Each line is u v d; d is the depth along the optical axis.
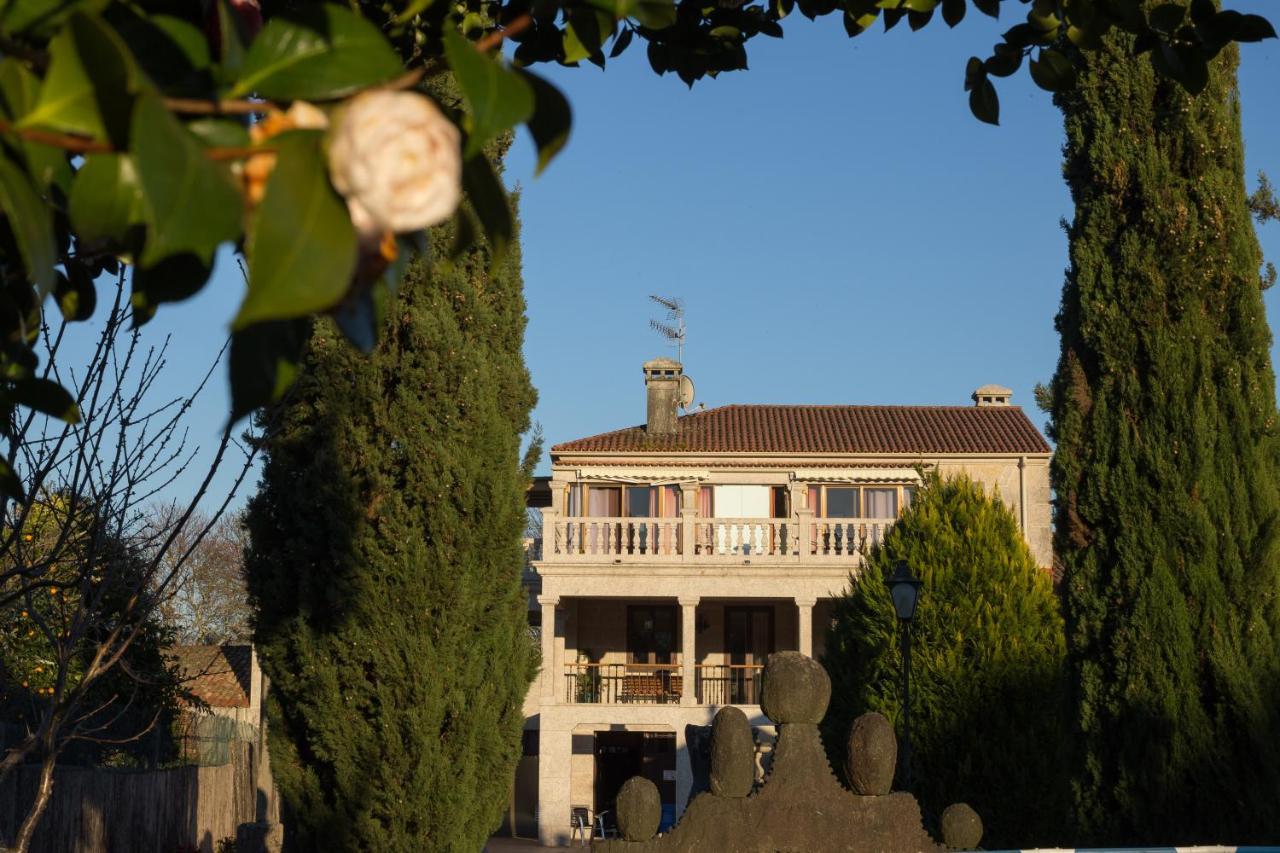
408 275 10.77
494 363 11.18
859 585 16.44
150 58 1.59
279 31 1.61
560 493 33.91
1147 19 4.06
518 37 4.30
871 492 33.69
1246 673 11.52
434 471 10.65
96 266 3.72
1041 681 14.65
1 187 1.49
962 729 14.58
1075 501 12.49
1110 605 12.14
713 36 4.73
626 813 8.27
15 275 2.02
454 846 10.41
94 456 6.18
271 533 10.80
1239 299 12.25
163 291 1.72
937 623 15.00
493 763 10.84
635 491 34.06
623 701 32.41
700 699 32.94
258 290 1.37
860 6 4.21
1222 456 11.99
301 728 10.68
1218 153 12.46
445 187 1.43
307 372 10.65
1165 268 12.33
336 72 1.60
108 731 18.94
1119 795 11.70
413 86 1.74
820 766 8.46
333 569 10.46
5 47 1.49
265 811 25.28
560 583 30.67
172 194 1.38
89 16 1.42
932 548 15.42
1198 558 11.81
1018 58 4.42
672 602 33.72
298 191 1.41
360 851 10.37
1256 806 11.27
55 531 8.79
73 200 1.52
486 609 10.87
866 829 8.42
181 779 20.30
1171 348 12.15
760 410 37.78
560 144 1.85
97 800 16.84
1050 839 14.31
